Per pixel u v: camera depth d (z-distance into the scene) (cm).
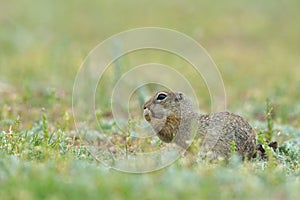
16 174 846
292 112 1783
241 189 826
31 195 761
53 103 1633
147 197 770
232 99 2030
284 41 3262
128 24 3450
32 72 2209
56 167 910
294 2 3841
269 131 1294
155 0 3897
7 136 1161
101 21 3516
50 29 3319
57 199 752
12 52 2767
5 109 1513
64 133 1217
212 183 827
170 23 3419
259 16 3619
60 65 2362
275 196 805
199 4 3800
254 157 1136
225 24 3434
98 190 783
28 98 1702
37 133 1236
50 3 3847
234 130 1119
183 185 802
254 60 2812
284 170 1003
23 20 3434
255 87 2272
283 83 2231
